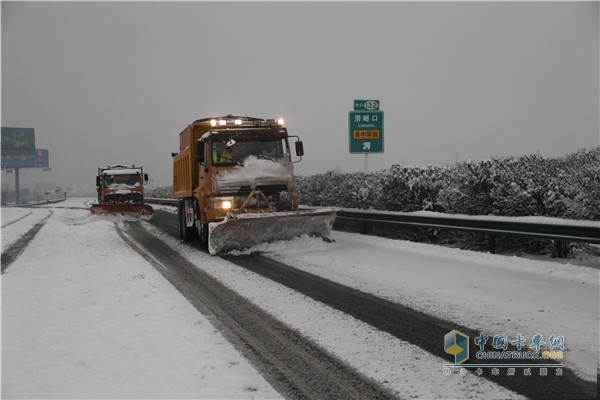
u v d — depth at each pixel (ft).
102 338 18.19
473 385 13.69
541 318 19.48
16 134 432.66
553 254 35.81
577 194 33.78
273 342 17.48
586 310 20.47
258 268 32.14
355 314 20.83
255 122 46.06
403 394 13.21
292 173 41.70
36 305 23.32
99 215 84.12
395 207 49.98
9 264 35.88
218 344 17.29
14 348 17.37
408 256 35.01
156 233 59.36
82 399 13.21
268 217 37.58
